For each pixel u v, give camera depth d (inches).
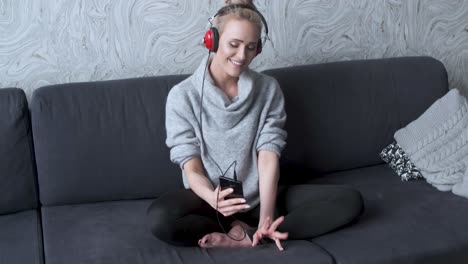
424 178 79.8
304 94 82.1
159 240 63.7
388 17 95.8
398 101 86.7
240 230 65.6
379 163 86.7
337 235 64.7
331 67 85.0
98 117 75.3
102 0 80.8
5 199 72.5
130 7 82.1
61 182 73.9
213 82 70.5
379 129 85.6
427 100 88.0
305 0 90.2
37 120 73.7
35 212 73.7
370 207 71.2
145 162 76.2
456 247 63.0
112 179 75.3
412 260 61.4
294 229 64.4
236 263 58.6
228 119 69.7
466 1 100.2
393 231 64.9
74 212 72.2
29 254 61.3
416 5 97.0
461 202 71.4
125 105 76.5
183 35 85.3
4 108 72.9
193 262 58.9
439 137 79.5
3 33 78.1
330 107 83.1
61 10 79.5
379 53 97.0
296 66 84.3
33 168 74.2
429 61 90.1
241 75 71.1
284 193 71.6
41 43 79.8
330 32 92.9
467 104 80.7
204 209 67.1
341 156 83.8
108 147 75.1
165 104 77.6
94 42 81.9
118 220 69.3
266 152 70.8
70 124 74.3
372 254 60.9
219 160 70.1
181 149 68.7
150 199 77.3
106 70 83.4
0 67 79.0
